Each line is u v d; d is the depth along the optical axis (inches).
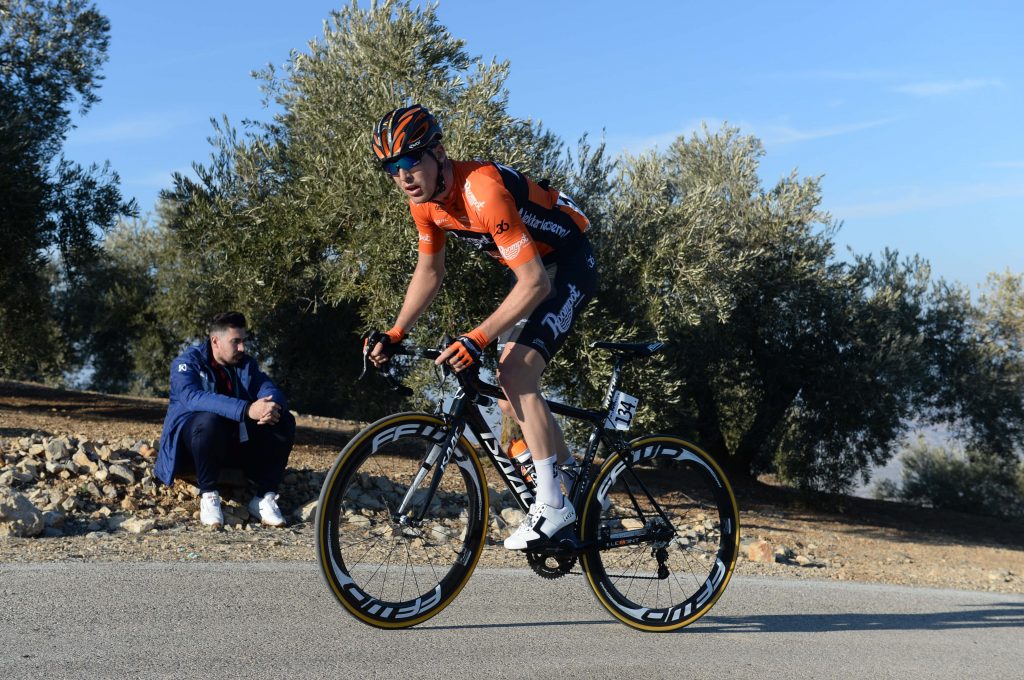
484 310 357.7
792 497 648.4
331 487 100.2
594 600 132.7
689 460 123.3
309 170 365.7
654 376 387.9
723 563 124.3
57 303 860.6
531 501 112.7
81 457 217.6
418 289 114.2
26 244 456.8
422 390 354.9
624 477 120.3
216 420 186.9
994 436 686.5
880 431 596.1
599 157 411.5
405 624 107.2
